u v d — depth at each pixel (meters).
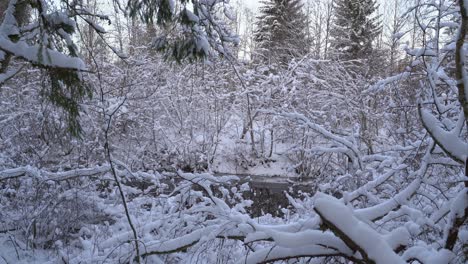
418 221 3.79
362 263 3.45
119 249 5.28
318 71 15.02
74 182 7.43
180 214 5.70
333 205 3.30
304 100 13.80
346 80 13.63
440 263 2.99
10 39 4.71
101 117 9.49
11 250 6.32
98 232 6.53
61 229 6.76
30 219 6.69
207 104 16.39
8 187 7.14
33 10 4.96
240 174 15.47
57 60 4.54
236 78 16.64
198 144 15.77
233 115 17.02
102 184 8.39
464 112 3.35
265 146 16.44
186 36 6.04
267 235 3.92
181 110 16.38
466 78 3.29
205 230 4.72
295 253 3.71
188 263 5.43
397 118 8.32
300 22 24.34
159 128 15.04
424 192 4.80
